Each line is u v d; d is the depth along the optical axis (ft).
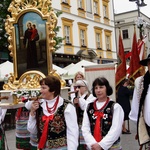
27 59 21.71
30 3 22.03
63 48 70.44
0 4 47.01
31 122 11.04
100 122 11.25
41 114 10.81
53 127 10.44
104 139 10.86
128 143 24.31
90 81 34.78
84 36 80.23
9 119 34.27
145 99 12.44
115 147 11.11
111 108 11.25
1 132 15.62
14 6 22.40
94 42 84.74
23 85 21.06
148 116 12.31
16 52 22.08
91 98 16.14
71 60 72.54
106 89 11.57
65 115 10.51
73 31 75.15
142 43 35.50
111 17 95.91
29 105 13.52
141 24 41.78
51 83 10.71
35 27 21.66
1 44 49.39
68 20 73.00
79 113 15.79
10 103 19.63
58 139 10.45
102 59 88.02
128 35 121.90
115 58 96.32
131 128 32.12
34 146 11.66
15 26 22.09
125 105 28.30
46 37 21.42
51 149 10.41
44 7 21.67
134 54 31.32
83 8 80.28
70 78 49.75
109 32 93.71
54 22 21.62
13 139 27.53
